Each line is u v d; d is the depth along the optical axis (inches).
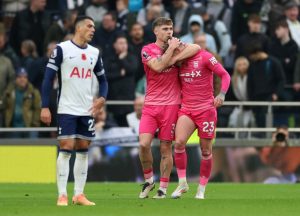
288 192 1843.0
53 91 2564.0
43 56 2711.6
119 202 1366.9
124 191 1850.4
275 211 1200.2
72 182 2289.6
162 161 1492.4
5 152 2413.9
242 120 2620.6
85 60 1325.0
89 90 1336.1
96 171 2412.6
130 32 2689.5
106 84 1374.3
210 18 2726.4
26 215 1114.7
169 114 1473.9
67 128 1320.1
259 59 2635.3
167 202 1364.4
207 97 1476.4
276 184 2279.8
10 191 1862.7
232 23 2755.9
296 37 2733.8
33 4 2728.8
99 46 2620.6
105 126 2508.6
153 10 2687.0
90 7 2741.1
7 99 2564.0
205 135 1477.6
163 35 1467.8
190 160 2413.9
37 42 2728.8
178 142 1471.5
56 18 2746.1
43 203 1363.2
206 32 2696.9
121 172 2412.6
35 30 2726.4
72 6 2753.4
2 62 2588.6
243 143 2506.2
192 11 2696.9
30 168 2413.9
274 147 2449.6
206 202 1373.0
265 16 2763.3
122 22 2706.7
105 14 2625.5
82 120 1333.7
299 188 2043.6
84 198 1330.0
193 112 1470.2
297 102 2637.8
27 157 2412.6
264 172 2443.4
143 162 1494.8
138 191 1850.4
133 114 2534.5
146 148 1477.6
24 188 2011.6
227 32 2741.1
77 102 1325.0
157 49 1473.9
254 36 2655.0
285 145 2479.1
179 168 1491.1
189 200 1427.2
